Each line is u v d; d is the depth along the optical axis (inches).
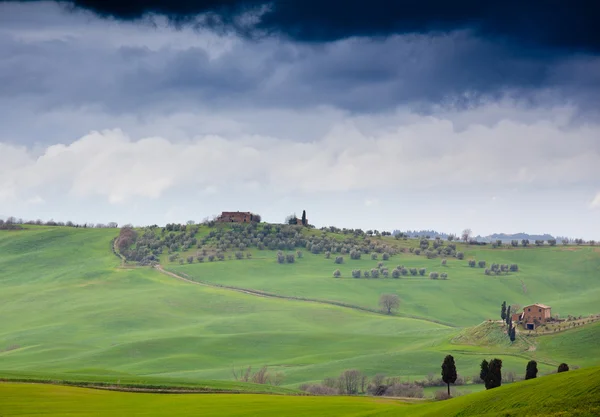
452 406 5984.3
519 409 5280.5
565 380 5487.2
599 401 4943.4
